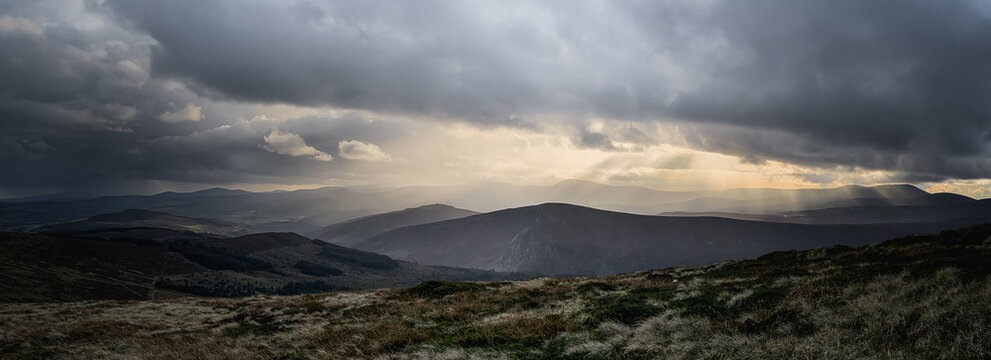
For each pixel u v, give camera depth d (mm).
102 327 31156
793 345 12570
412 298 35438
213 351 22453
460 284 39062
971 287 14156
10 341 27766
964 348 10859
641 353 13859
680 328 16250
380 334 21609
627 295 25156
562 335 16953
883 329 12734
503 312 25797
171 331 29562
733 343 13586
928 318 12484
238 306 39000
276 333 26062
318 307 34312
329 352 19203
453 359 15516
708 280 28281
